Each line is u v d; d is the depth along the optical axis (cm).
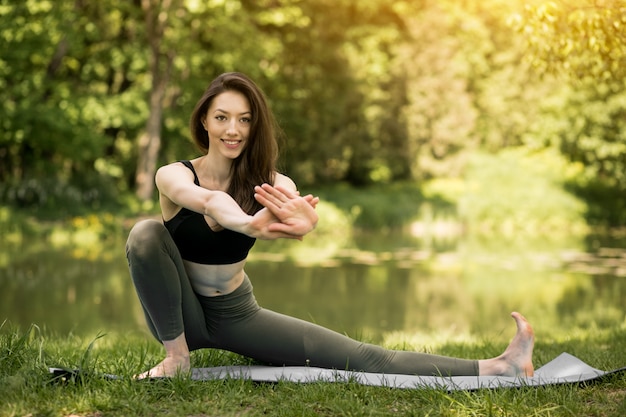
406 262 1426
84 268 1188
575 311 905
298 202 282
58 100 2017
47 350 420
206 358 385
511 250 1714
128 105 2102
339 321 823
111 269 1188
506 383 331
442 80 3177
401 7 3184
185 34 2006
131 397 298
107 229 1741
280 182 338
